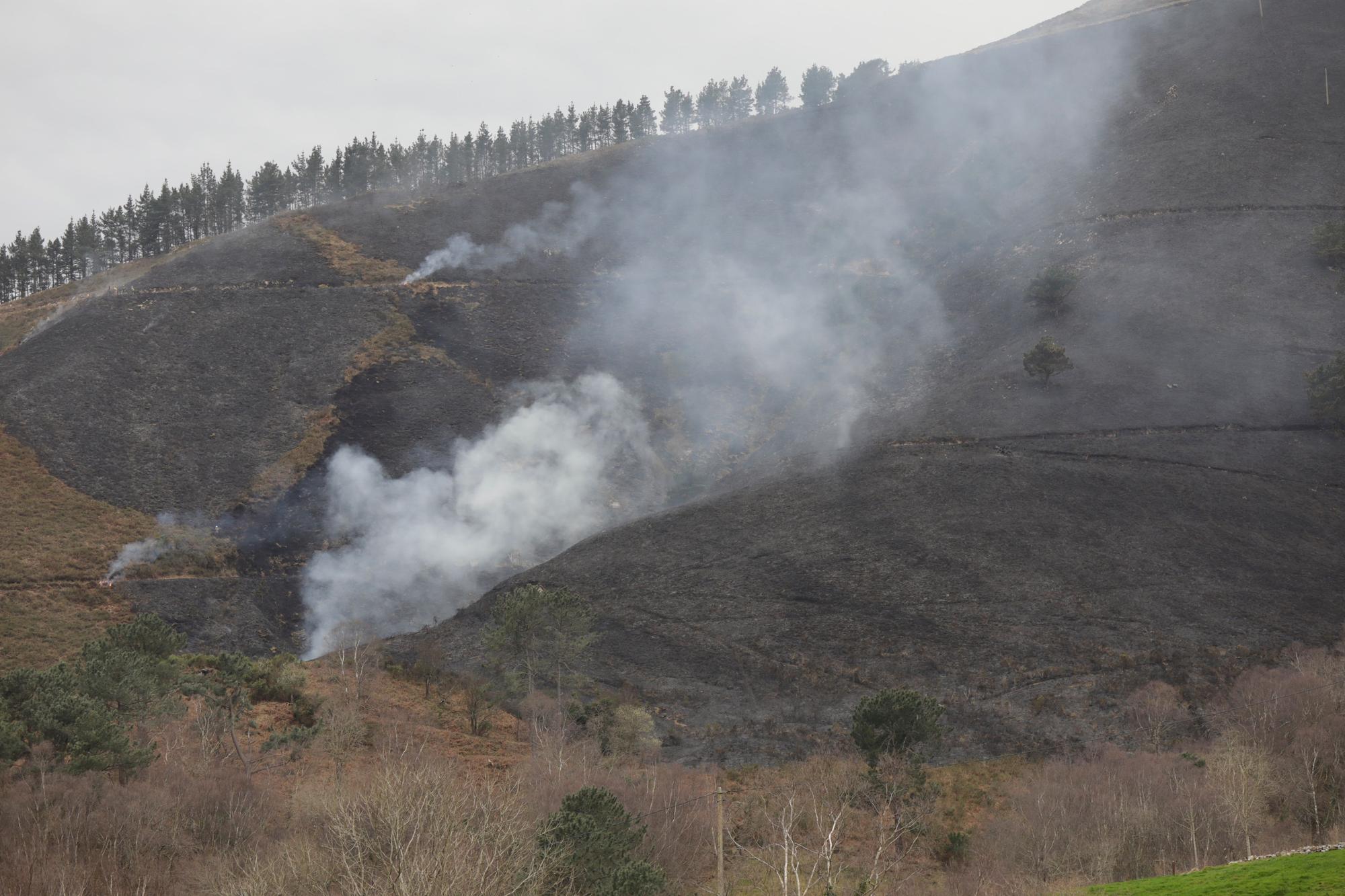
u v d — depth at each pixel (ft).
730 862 117.39
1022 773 150.71
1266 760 136.87
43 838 107.04
